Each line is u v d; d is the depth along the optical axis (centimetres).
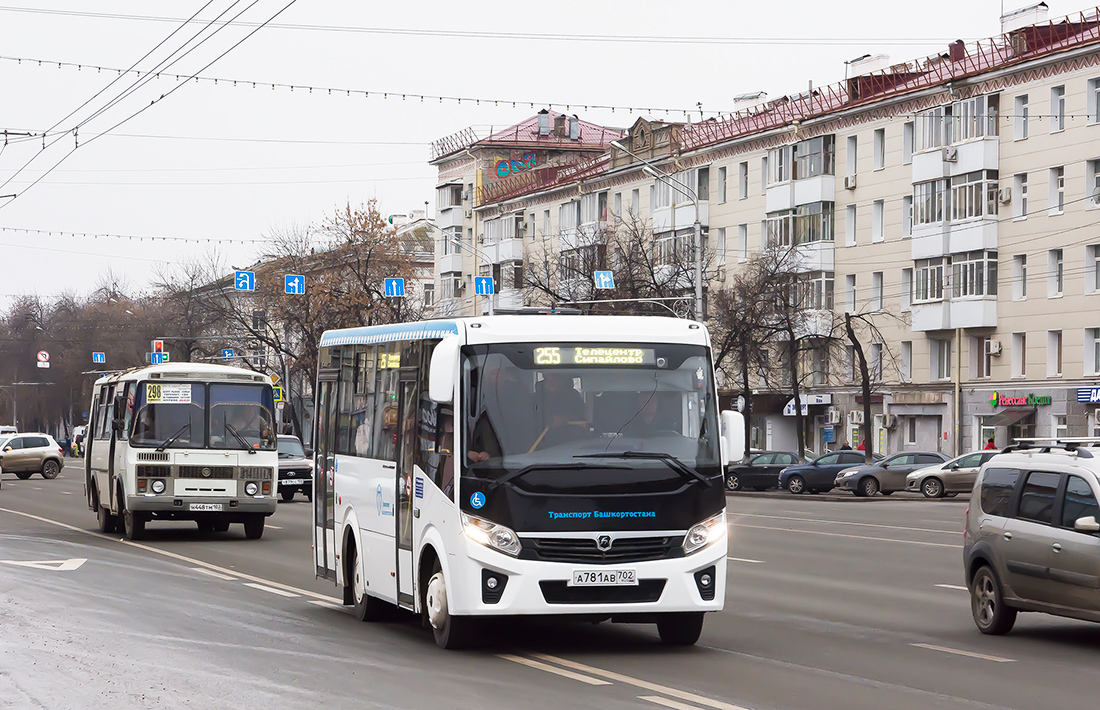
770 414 6425
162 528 2766
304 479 3875
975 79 5250
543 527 1090
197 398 2395
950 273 5356
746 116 6594
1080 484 1228
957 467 4288
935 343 5494
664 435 1136
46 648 1143
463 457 1103
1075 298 4856
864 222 5847
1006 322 5141
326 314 6606
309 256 6844
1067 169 4884
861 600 1580
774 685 992
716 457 1145
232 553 2172
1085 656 1162
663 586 1107
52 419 10456
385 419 1307
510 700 916
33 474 6025
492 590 1086
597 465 1106
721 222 6688
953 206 5344
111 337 9488
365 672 1030
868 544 2394
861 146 5862
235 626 1299
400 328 1284
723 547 1133
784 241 6206
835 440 5962
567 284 5928
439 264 9269
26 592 1558
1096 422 4775
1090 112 4803
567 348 1141
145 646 1159
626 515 1105
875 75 5847
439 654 1127
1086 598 1191
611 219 7525
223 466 2384
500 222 8606
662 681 1004
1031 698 948
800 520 3130
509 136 9125
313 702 906
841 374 5884
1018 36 5159
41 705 896
